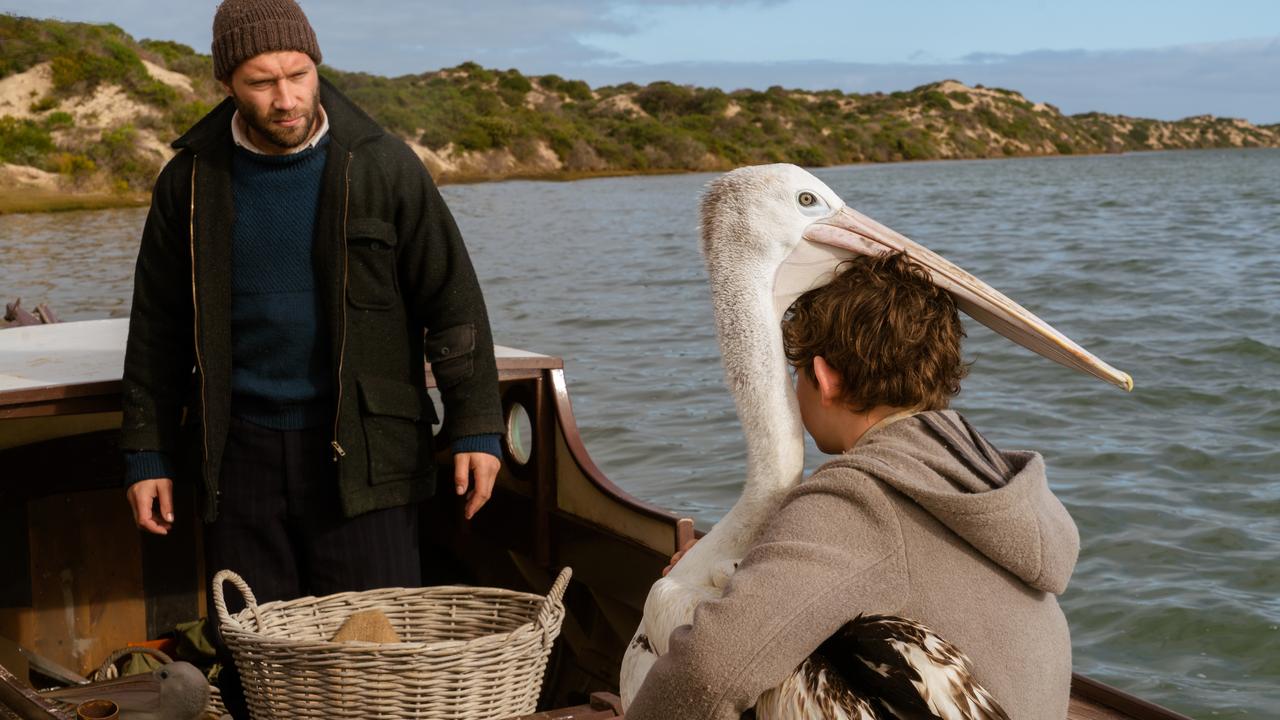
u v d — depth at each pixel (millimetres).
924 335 1602
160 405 2781
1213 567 6070
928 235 25844
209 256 2645
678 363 11188
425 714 2369
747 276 1946
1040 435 8477
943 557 1464
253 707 2426
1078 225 27781
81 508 3773
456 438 2805
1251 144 162375
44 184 39125
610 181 60500
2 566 3643
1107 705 2453
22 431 3637
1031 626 1489
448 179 60438
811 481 1527
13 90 43250
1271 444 8125
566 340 12602
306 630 2662
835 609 1424
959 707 1357
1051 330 1824
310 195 2652
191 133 2678
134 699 2893
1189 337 11875
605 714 2496
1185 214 31188
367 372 2713
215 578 2549
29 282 18859
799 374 1717
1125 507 6949
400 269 2764
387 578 2797
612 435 8617
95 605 3818
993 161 104750
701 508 7004
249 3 2488
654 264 20125
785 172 1974
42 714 2100
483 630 2732
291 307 2672
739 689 1409
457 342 2779
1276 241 22125
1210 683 4984
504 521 3879
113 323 4230
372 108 62625
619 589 3434
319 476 2727
